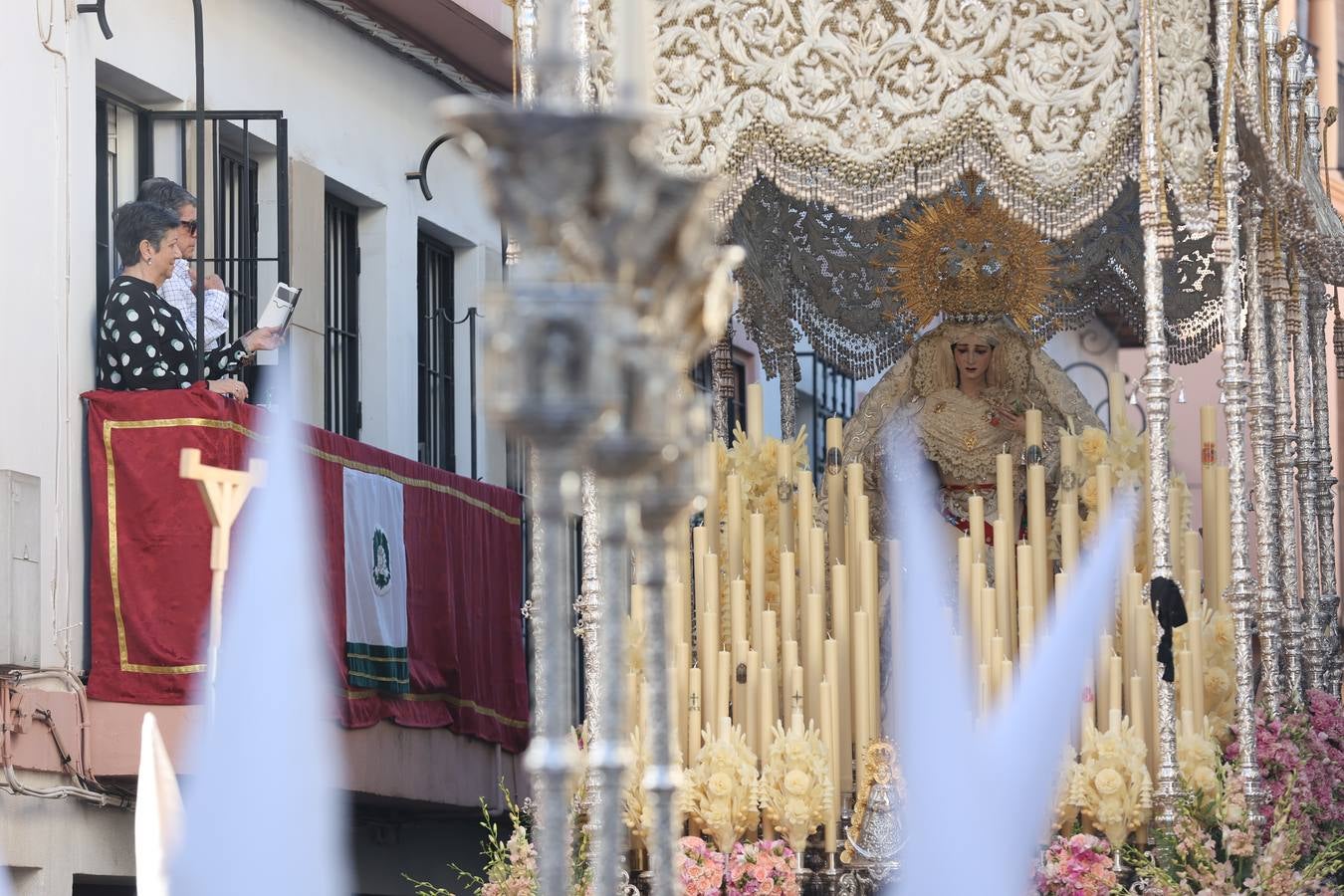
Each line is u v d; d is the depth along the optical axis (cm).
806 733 2075
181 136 2639
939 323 2550
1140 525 2228
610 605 1043
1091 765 2012
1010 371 2405
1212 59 2091
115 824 2369
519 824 2067
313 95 2975
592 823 1989
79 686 2292
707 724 2120
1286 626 2297
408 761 2784
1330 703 2295
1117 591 2188
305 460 2516
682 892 1983
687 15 2062
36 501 2228
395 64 3219
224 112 2627
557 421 979
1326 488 2545
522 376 983
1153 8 1991
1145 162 1988
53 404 2325
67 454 2336
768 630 2155
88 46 2447
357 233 3159
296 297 2492
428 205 3303
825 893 2064
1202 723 2070
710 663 2139
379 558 2708
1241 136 2120
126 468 2328
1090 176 2009
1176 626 1980
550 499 1003
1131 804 1995
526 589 3319
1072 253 2520
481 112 977
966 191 2428
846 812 2122
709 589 2169
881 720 2241
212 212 2688
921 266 2444
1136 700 2062
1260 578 2156
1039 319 2606
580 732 2048
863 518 2223
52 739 2238
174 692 2295
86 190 2430
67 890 2266
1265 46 2181
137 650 2305
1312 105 2505
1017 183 2016
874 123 2031
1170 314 2589
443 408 3375
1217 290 2541
